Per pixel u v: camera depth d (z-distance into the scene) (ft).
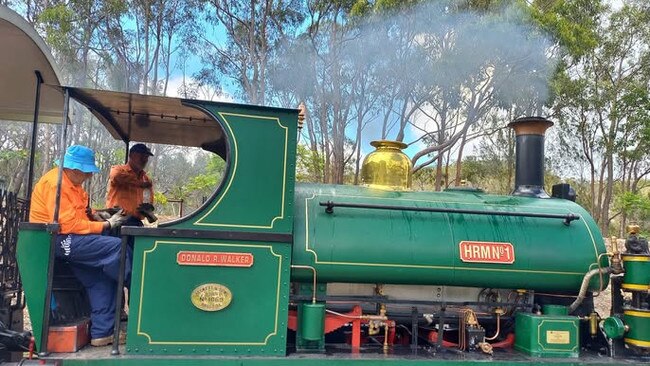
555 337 11.85
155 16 51.57
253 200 10.70
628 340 12.05
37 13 48.19
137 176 15.40
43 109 16.06
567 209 13.52
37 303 10.12
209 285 10.36
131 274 10.59
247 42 52.42
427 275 11.91
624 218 73.97
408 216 12.33
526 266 12.34
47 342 10.09
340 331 12.83
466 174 73.56
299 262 11.23
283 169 10.89
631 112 66.39
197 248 10.38
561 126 69.82
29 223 10.27
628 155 69.87
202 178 46.98
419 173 60.95
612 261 12.38
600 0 46.68
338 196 12.34
